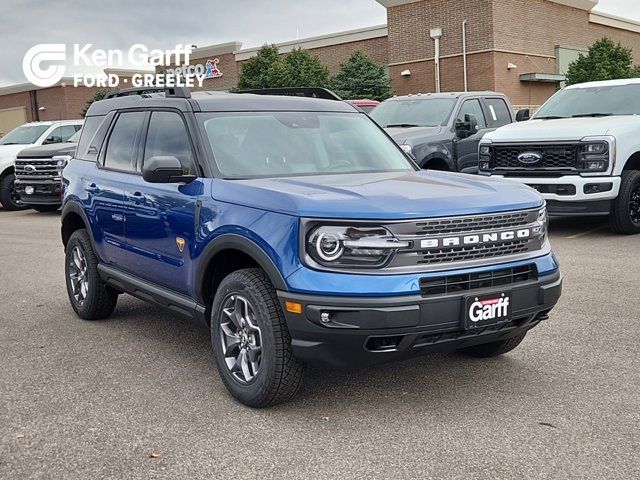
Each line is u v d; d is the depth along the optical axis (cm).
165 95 556
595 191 925
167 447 377
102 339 584
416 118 1232
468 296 386
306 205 390
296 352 392
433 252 387
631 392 434
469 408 417
